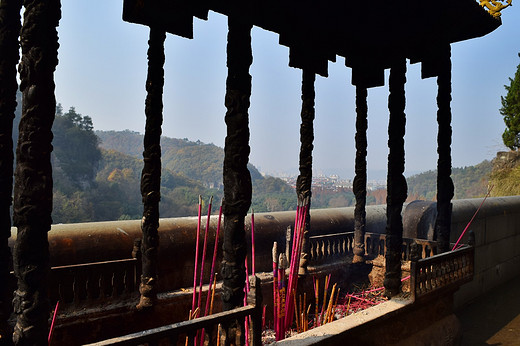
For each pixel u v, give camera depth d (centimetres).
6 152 245
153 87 362
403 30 461
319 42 473
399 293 414
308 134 480
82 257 386
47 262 191
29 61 186
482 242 739
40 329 186
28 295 185
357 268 569
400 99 423
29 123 185
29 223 184
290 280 364
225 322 246
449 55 491
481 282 727
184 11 337
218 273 475
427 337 416
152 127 363
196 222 475
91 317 342
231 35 286
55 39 194
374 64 537
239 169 280
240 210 279
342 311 472
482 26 444
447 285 442
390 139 426
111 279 368
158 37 360
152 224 370
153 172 368
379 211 765
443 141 498
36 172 186
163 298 388
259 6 376
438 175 505
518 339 526
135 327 367
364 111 568
